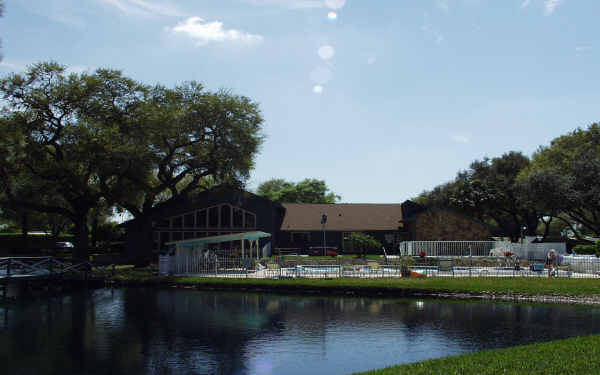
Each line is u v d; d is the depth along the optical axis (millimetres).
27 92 31438
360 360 12625
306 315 19047
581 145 46781
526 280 26656
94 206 37062
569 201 40594
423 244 36406
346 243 46938
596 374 8938
